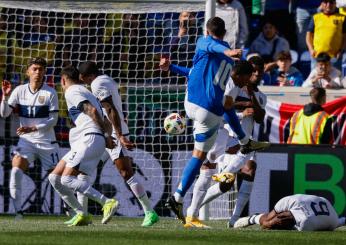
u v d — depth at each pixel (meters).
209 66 33.69
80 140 33.66
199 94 33.81
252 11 59.81
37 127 40.97
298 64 58.47
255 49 56.78
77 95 33.47
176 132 36.72
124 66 50.03
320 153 41.53
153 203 45.62
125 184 44.75
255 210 41.72
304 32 58.88
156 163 46.00
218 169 37.59
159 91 47.25
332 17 56.53
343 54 56.69
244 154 36.06
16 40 50.16
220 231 31.91
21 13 50.88
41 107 41.12
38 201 45.06
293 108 46.81
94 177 44.94
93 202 45.16
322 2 57.19
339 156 41.44
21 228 33.06
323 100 44.88
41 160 41.53
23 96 41.25
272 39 56.72
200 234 30.02
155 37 49.34
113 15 50.50
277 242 27.34
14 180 40.81
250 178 36.47
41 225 35.25
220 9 56.47
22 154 41.12
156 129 46.62
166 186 45.62
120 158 35.81
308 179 41.56
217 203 43.81
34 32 50.09
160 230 32.03
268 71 53.94
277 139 46.81
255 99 36.03
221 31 33.75
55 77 49.69
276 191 41.62
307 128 43.72
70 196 34.62
